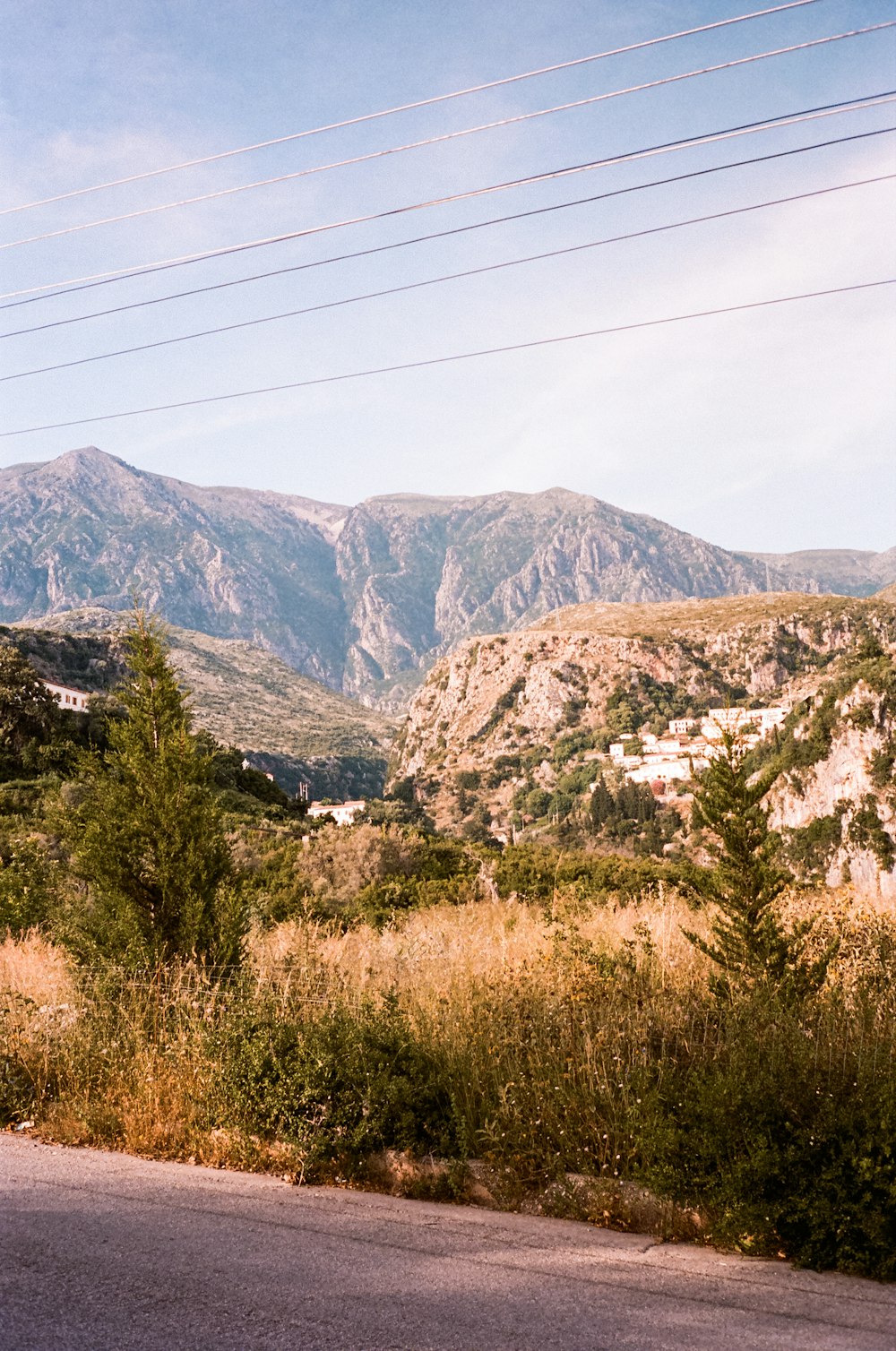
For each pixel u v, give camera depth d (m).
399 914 16.67
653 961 7.82
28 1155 5.93
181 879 9.02
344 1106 5.65
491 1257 4.27
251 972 8.44
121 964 8.52
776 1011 5.88
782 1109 4.68
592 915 12.02
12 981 9.63
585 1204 4.84
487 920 14.31
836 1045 5.28
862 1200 4.10
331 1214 4.84
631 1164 5.12
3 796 36.12
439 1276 4.05
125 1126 6.21
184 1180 5.41
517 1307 3.74
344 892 20.47
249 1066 6.14
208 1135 5.96
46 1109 6.77
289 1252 4.33
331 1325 3.62
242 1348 3.46
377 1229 4.62
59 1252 4.37
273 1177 5.48
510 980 7.53
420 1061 6.00
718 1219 4.44
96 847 9.12
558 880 21.19
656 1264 4.18
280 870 21.66
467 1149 5.34
